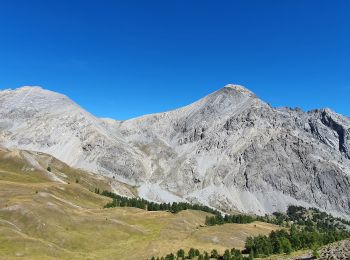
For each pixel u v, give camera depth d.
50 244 149.25
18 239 142.50
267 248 143.00
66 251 149.38
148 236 190.12
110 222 190.88
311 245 145.62
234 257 141.62
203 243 189.00
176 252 168.88
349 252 79.38
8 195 197.25
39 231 161.88
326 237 159.38
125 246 171.62
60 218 179.38
